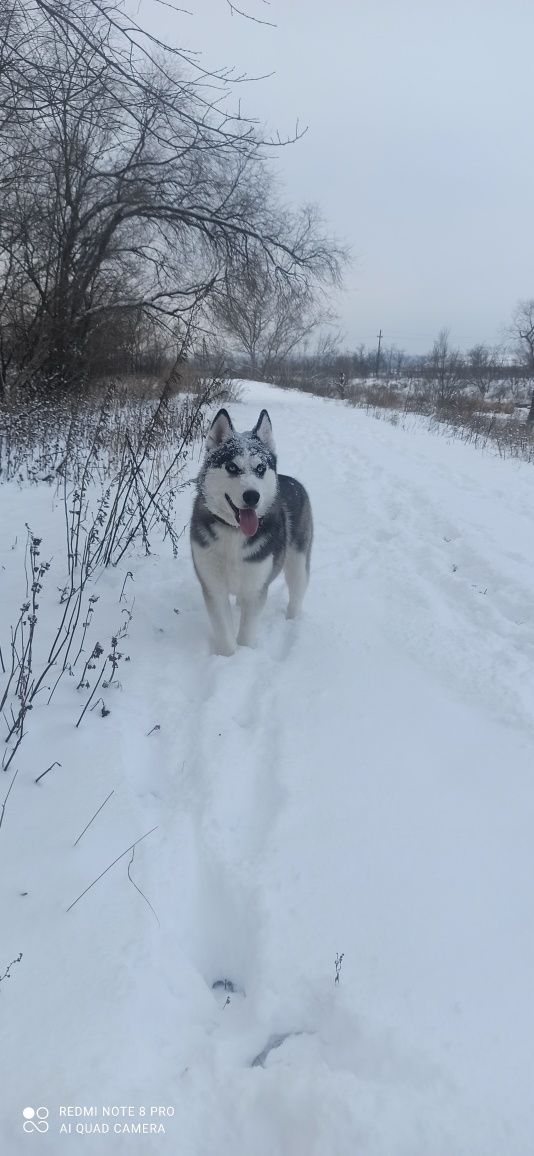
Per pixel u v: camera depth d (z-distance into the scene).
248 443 4.84
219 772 3.65
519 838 3.36
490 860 3.20
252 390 38.53
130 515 7.09
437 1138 2.03
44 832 3.12
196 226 19.92
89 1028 2.27
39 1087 2.07
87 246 17.02
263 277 21.39
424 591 6.37
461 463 15.02
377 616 5.82
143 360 19.06
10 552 6.52
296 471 12.38
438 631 5.51
